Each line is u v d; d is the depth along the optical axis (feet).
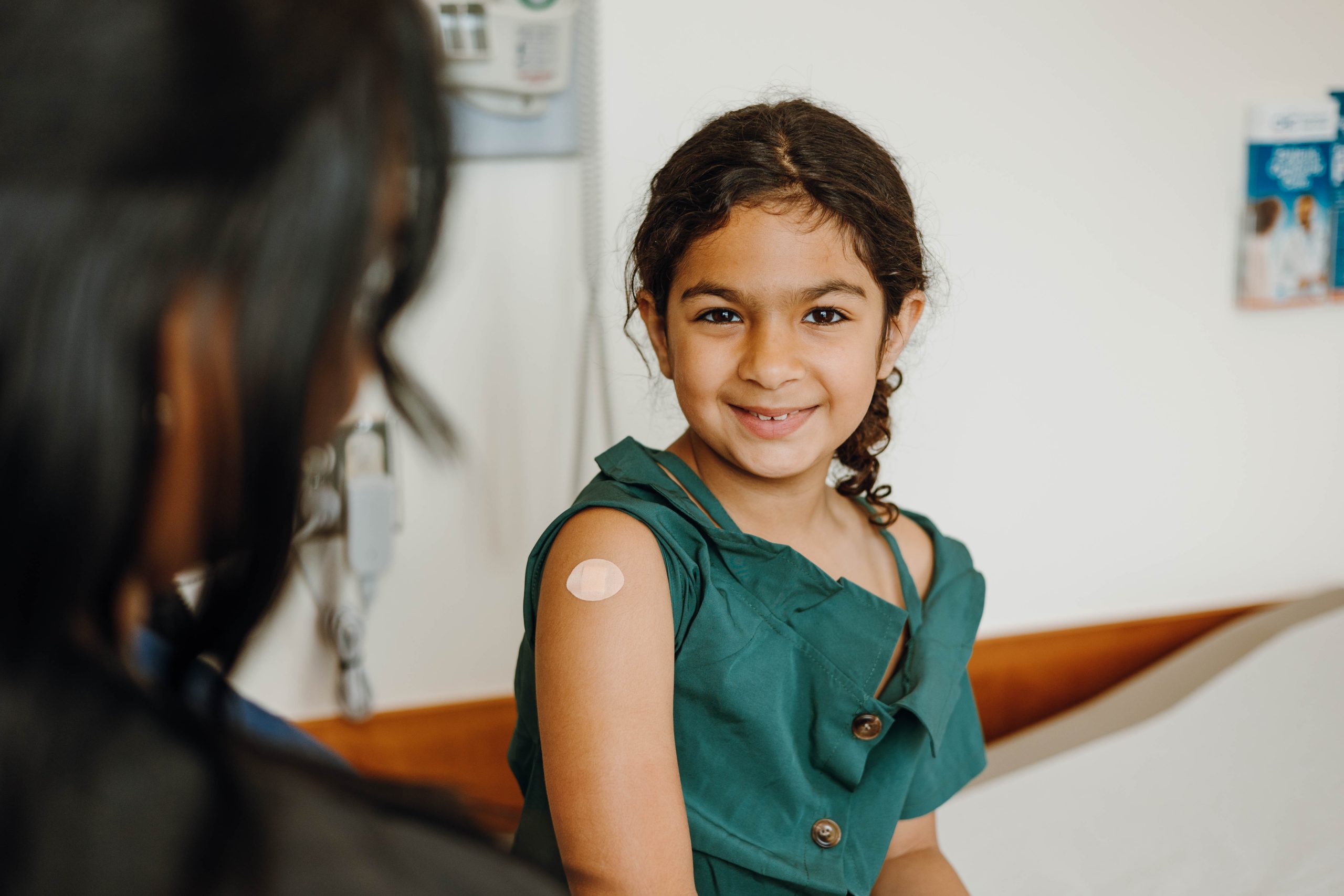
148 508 0.66
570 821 1.80
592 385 4.19
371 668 4.24
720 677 2.05
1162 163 4.76
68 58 0.61
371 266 0.68
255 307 0.63
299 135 0.63
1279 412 5.20
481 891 0.78
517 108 3.88
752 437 2.06
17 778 0.65
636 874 1.78
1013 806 4.04
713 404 2.08
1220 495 5.22
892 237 2.12
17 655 0.65
